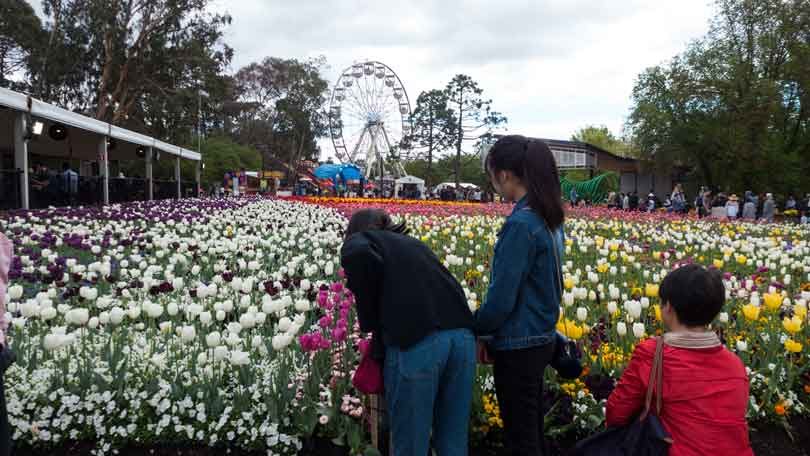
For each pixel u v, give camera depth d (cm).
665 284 216
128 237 774
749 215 1977
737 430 201
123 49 3291
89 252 673
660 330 390
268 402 273
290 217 1146
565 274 512
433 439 221
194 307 330
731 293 471
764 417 310
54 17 3259
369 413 264
